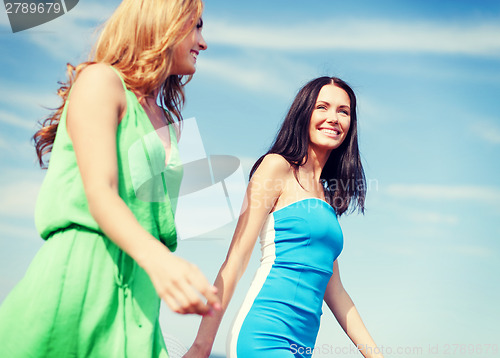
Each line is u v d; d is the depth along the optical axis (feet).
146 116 4.99
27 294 4.55
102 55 5.03
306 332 9.61
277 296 9.39
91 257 4.59
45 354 4.47
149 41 4.97
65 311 4.47
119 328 4.63
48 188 4.73
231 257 9.21
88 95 4.50
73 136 4.47
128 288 4.73
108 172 4.34
